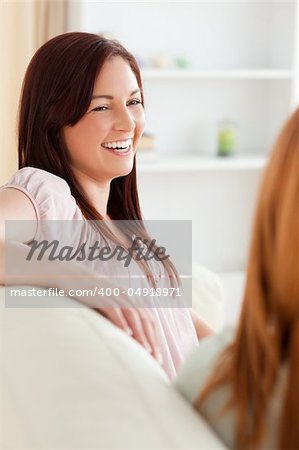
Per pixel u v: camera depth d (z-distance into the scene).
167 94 4.00
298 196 0.93
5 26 2.99
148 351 1.38
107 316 1.37
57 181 1.67
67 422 1.03
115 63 1.80
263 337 0.95
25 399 1.10
